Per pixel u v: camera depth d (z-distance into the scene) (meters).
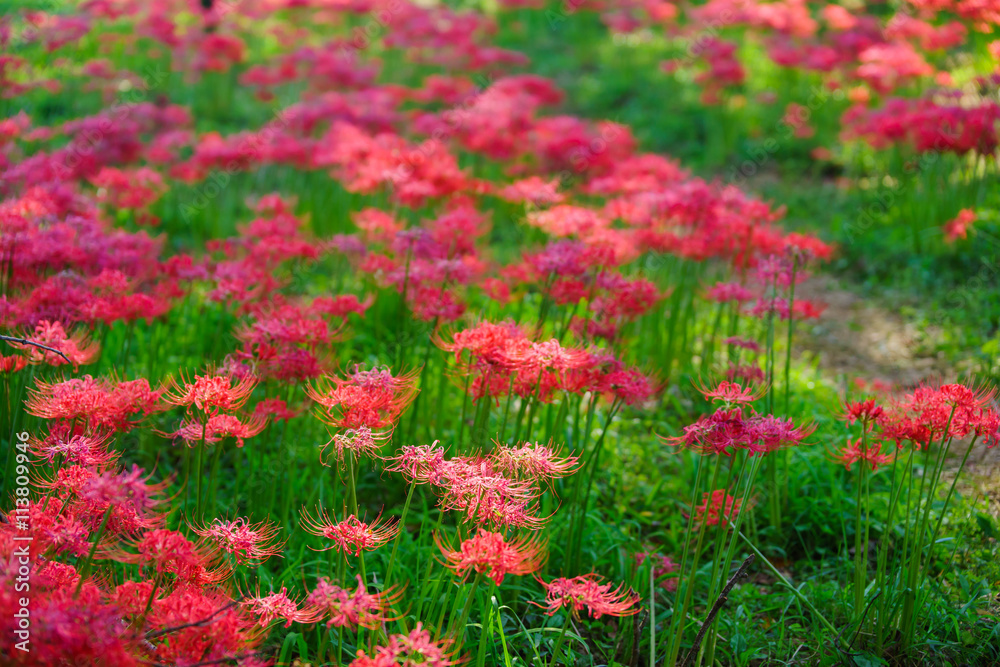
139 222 6.45
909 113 7.80
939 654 3.43
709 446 2.99
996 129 7.60
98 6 10.02
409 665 2.36
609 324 4.34
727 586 3.03
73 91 9.70
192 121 10.48
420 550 3.60
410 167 6.56
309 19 14.29
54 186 5.35
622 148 8.52
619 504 4.49
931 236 7.57
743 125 11.29
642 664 3.40
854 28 11.48
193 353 5.62
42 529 2.48
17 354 3.87
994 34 10.75
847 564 3.90
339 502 4.04
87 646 2.04
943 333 6.36
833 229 8.27
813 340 6.59
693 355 5.88
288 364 3.59
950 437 3.31
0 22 8.45
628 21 13.09
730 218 5.55
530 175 8.73
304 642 3.06
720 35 13.46
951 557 3.82
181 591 2.52
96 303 3.84
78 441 2.77
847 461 3.53
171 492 4.03
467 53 11.30
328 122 9.66
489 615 2.82
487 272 6.18
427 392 4.57
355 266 6.18
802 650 3.54
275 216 6.39
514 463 2.73
